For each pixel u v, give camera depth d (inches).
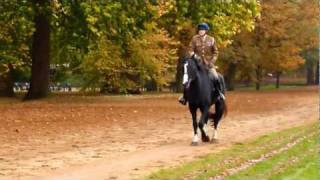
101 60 1662.2
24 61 1792.6
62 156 577.0
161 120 982.4
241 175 443.2
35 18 1369.3
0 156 576.7
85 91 1959.9
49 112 1091.3
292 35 2448.3
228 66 2471.7
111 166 518.0
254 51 2372.0
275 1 2367.1
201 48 658.2
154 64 1758.1
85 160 552.1
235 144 655.1
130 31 1338.6
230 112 1183.6
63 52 1702.8
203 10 1338.6
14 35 1560.0
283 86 3346.5
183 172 467.8
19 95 1865.2
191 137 738.2
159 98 1670.8
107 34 1349.7
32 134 764.0
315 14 2474.2
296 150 575.5
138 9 1294.3
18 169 504.4
